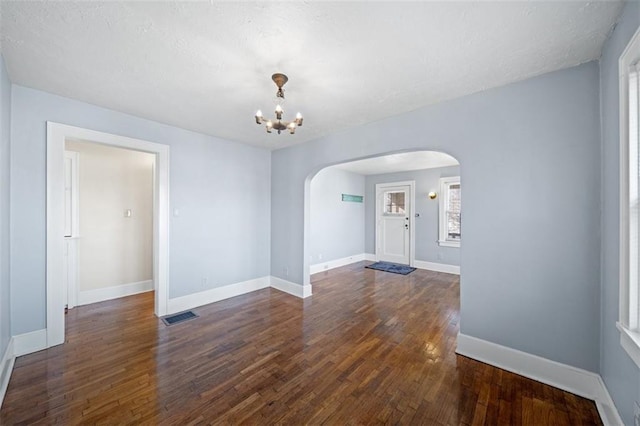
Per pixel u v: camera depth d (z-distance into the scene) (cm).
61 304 247
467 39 159
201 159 354
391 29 150
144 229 417
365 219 687
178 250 332
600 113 175
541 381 194
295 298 385
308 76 202
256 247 426
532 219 200
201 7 134
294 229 406
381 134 293
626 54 133
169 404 170
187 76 204
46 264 239
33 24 146
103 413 162
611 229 158
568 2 130
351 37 157
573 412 164
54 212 242
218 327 286
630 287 134
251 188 418
